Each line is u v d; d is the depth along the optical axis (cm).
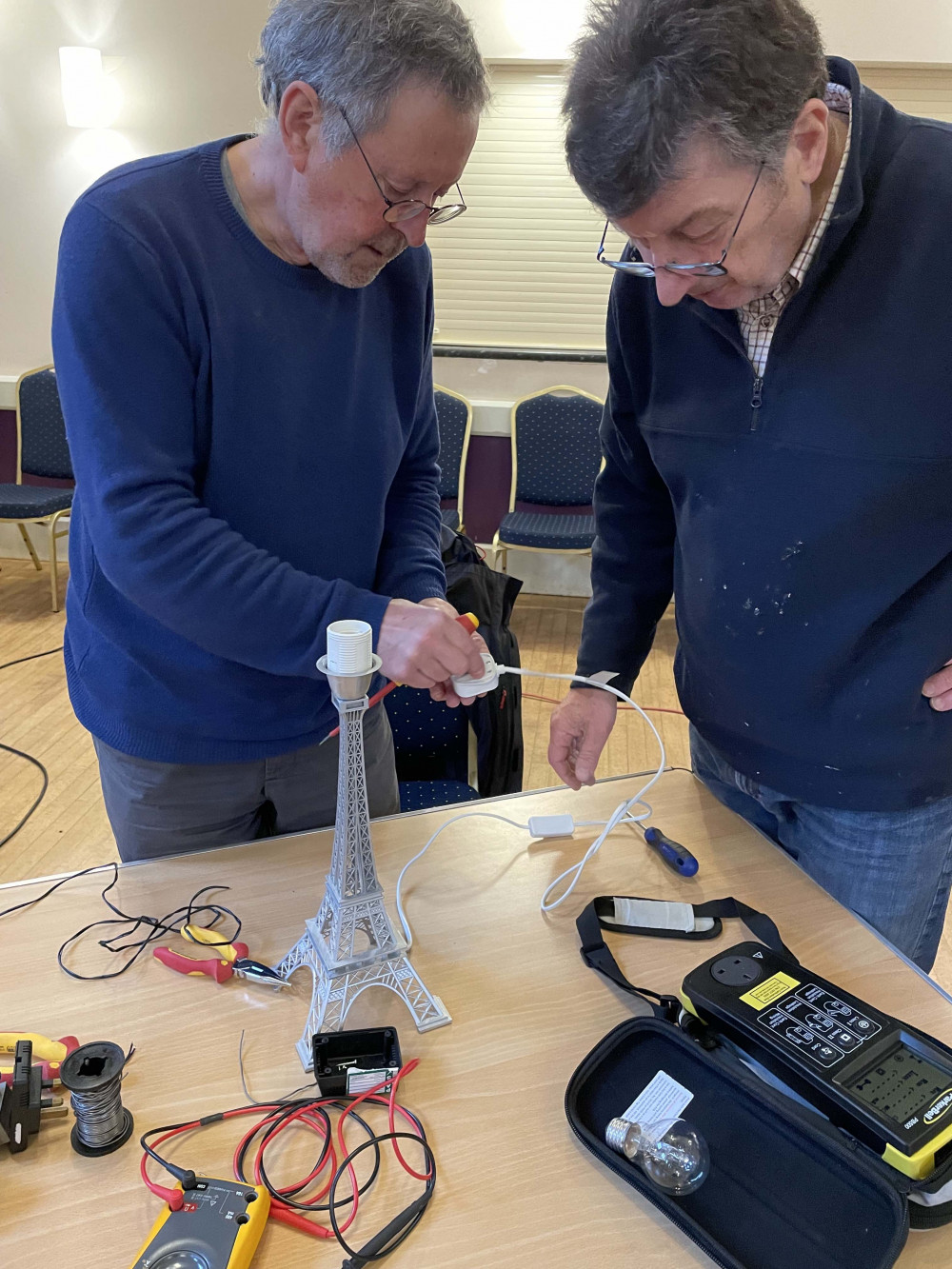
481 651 100
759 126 79
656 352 116
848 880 121
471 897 111
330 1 85
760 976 93
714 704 124
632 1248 72
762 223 86
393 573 131
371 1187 77
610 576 137
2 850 241
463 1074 87
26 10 393
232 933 103
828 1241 71
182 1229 71
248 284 105
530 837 122
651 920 105
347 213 95
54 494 399
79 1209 74
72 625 125
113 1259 71
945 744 112
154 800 125
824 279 97
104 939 102
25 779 275
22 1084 80
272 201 103
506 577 205
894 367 96
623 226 88
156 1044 90
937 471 98
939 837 117
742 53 76
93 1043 80
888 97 381
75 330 97
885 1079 81
